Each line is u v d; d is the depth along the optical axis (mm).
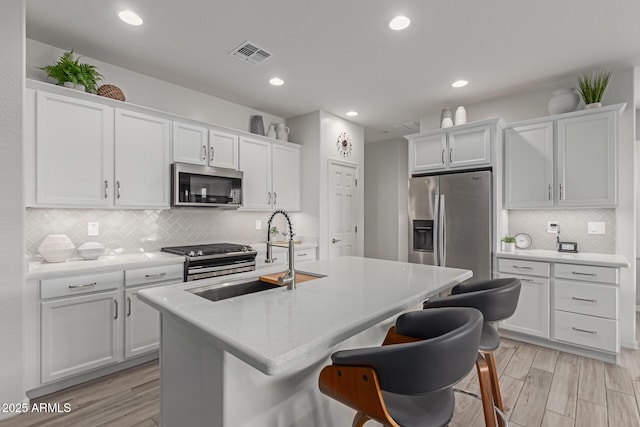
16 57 1938
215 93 3568
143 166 2826
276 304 1339
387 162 6121
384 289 1607
